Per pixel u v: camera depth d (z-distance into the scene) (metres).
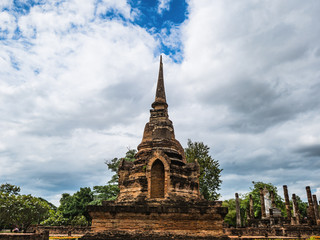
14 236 29.84
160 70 33.66
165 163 24.66
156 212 21.62
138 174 25.70
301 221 68.75
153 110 30.88
